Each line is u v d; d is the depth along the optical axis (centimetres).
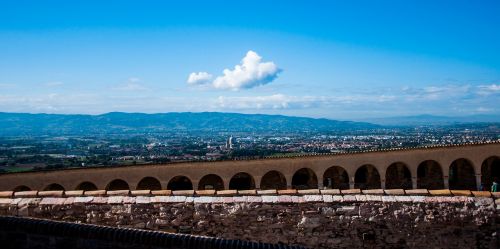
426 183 5019
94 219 2027
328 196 2052
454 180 5038
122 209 2033
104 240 1491
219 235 2025
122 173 4738
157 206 2036
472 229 2005
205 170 4822
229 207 2036
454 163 5041
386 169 4862
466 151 4750
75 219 2028
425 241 2003
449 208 2014
